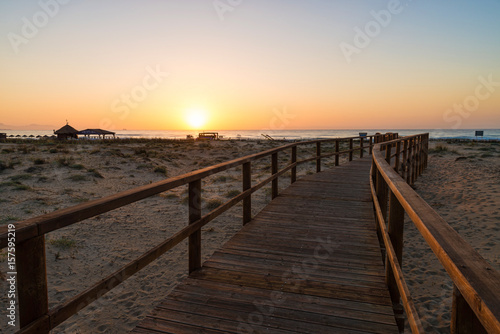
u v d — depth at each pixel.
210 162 18.55
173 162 17.72
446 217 7.41
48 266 5.15
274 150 6.44
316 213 5.62
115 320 3.96
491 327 0.71
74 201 8.84
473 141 34.09
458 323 1.00
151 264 5.45
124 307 4.25
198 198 3.40
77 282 4.78
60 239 6.11
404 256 5.65
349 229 4.75
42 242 1.60
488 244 5.72
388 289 2.98
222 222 7.55
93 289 1.88
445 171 13.57
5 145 21.67
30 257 1.55
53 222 1.61
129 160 15.48
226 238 6.60
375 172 6.36
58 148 19.33
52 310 1.64
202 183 12.80
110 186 11.11
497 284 0.83
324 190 7.54
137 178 12.84
